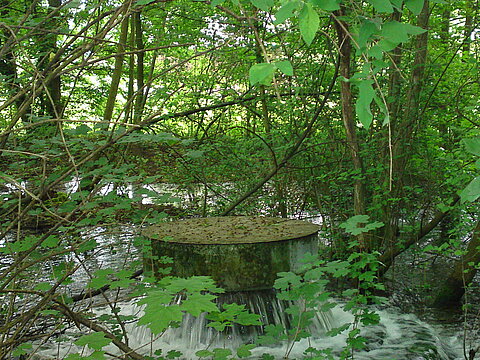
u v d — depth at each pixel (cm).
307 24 118
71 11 277
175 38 603
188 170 762
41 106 488
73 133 286
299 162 731
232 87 666
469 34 630
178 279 179
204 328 465
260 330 466
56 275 277
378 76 549
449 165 551
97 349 182
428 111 650
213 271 456
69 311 206
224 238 478
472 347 476
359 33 129
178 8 606
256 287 461
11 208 282
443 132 693
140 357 205
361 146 629
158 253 477
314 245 506
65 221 231
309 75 610
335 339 475
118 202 274
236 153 753
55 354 406
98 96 893
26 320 209
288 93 608
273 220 579
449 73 697
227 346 453
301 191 825
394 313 548
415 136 627
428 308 566
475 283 644
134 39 816
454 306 570
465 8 666
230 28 549
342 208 703
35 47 322
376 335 484
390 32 126
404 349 452
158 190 945
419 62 593
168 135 291
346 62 279
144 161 679
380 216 612
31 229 530
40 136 366
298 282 302
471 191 126
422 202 676
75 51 220
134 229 270
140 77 850
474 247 560
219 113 754
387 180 593
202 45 600
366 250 488
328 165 693
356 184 502
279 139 702
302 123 683
